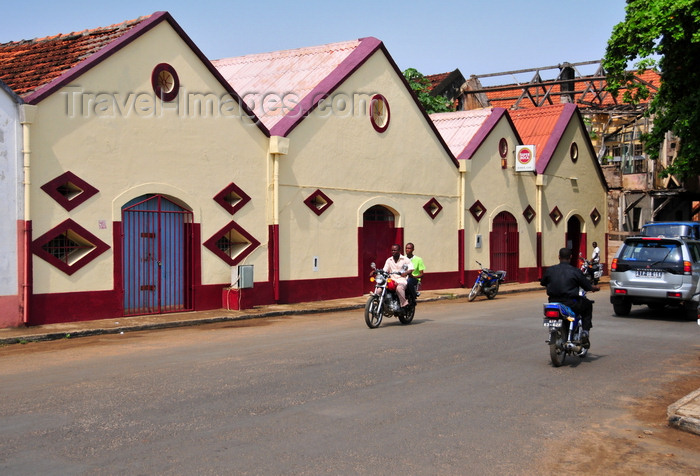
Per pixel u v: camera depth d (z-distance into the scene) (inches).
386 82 864.9
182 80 631.8
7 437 246.2
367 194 836.6
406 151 896.9
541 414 293.6
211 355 417.7
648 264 636.7
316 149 767.7
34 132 528.4
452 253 983.0
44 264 537.3
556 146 1210.0
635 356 440.8
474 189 1024.2
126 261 596.1
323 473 215.9
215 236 658.2
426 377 358.9
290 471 216.8
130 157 590.9
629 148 1417.3
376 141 848.9
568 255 416.2
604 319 640.4
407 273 574.2
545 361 413.4
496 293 885.2
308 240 759.7
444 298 878.4
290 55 929.5
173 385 330.3
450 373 371.2
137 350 440.8
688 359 431.8
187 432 254.4
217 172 660.1
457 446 246.7
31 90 546.9
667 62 959.6
